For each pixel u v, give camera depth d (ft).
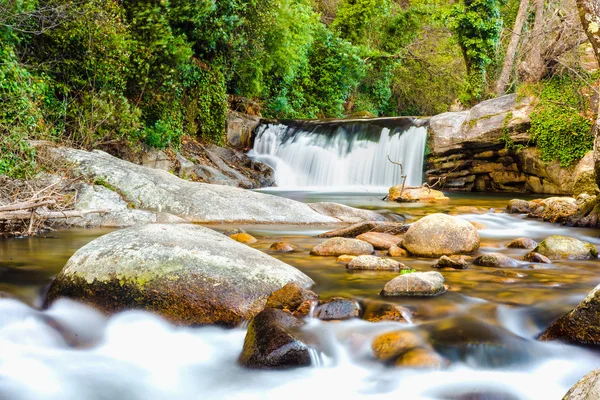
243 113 58.13
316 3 92.32
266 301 13.05
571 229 26.11
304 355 10.89
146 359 11.83
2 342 12.29
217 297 12.84
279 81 68.95
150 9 39.86
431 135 49.75
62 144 31.94
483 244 21.90
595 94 44.29
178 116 45.03
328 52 79.51
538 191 47.11
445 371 10.59
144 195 26.91
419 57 97.45
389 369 10.79
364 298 13.55
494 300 13.50
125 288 13.23
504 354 11.01
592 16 22.34
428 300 13.47
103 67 35.45
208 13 45.09
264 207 27.37
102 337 12.68
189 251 13.84
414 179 50.57
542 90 46.47
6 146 26.55
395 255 18.95
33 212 22.67
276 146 55.77
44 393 10.40
